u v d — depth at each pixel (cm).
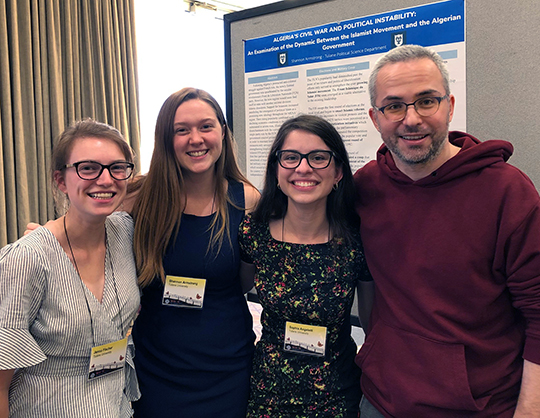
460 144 127
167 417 144
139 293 140
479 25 163
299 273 137
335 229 142
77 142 118
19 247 112
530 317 110
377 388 129
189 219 151
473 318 116
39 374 115
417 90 110
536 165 158
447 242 116
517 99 159
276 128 218
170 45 394
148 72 378
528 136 158
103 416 121
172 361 145
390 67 114
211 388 144
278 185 144
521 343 119
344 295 135
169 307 149
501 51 160
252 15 220
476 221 113
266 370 138
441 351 116
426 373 117
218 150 149
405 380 121
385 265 129
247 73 226
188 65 410
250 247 147
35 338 114
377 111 119
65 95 310
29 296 110
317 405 133
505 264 112
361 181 143
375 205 134
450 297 117
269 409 136
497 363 117
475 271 114
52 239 118
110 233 136
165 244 147
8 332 105
